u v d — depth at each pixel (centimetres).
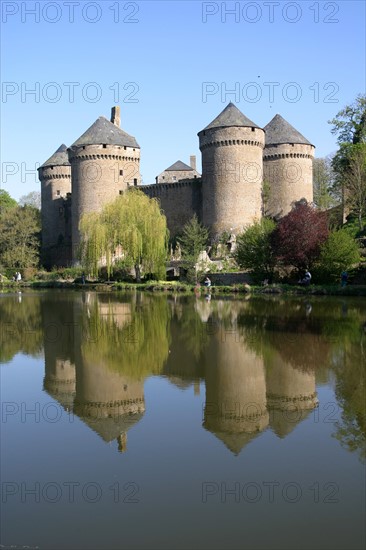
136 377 1274
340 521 617
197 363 1395
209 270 4800
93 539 590
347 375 1230
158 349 1595
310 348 1534
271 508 647
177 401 1075
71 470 759
